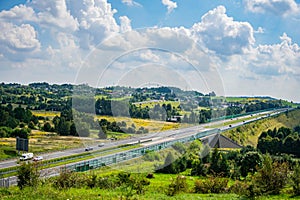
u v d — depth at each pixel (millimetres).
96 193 11672
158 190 12781
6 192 11328
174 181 13594
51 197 10562
